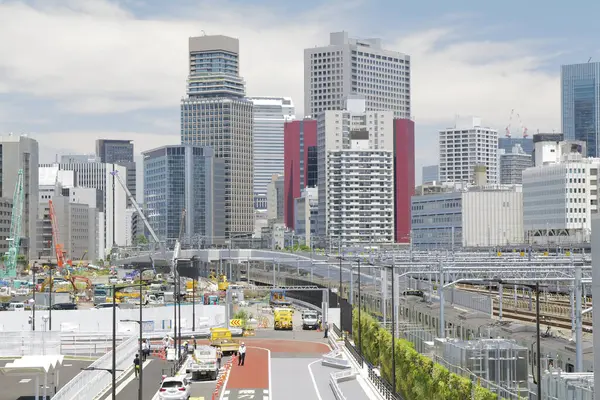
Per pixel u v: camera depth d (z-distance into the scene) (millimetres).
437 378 71875
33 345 118562
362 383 97312
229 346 125938
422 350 103562
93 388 87562
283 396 88812
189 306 172250
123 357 106250
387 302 151125
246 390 92750
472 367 79875
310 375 104688
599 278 48188
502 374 79562
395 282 115562
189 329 155750
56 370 90000
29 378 102875
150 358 121688
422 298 150250
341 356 120312
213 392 91562
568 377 68062
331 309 167000
